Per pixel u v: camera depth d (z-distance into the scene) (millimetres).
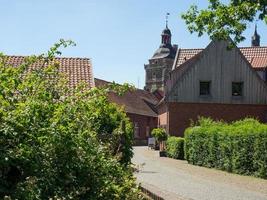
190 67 42906
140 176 22172
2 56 5727
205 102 42750
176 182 19859
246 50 47938
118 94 6633
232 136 25094
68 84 6754
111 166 6195
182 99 42812
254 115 42812
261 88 43031
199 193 16375
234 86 42938
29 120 4926
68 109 5578
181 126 42688
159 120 54188
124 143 15719
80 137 5531
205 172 25047
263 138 22141
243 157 23844
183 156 36125
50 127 5031
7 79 5109
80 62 32844
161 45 130625
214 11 18016
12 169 4840
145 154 43250
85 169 5516
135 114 72000
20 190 4609
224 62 42969
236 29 17891
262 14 16219
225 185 19062
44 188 4910
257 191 17297
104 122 15117
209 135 28438
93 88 6309
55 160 5133
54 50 6094
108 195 5840
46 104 5234
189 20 18469
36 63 6383
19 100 5203
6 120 4762
